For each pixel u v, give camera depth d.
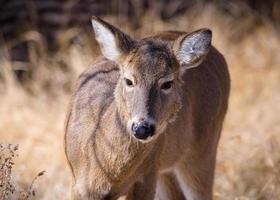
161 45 10.58
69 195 12.74
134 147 10.35
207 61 12.45
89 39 18.78
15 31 18.83
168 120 10.55
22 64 18.00
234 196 13.69
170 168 12.05
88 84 11.11
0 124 15.68
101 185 10.60
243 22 20.88
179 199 12.62
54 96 17.39
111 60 10.73
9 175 10.71
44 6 19.14
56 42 18.78
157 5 20.22
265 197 13.70
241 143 15.20
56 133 15.34
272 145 15.16
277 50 20.31
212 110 12.40
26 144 14.82
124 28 19.36
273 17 21.50
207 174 12.55
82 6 19.41
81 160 10.74
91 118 10.70
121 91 10.38
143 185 10.88
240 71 19.28
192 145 12.18
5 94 16.86
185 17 20.19
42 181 13.45
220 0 20.91
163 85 10.28
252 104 17.94
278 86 18.86
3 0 19.09
